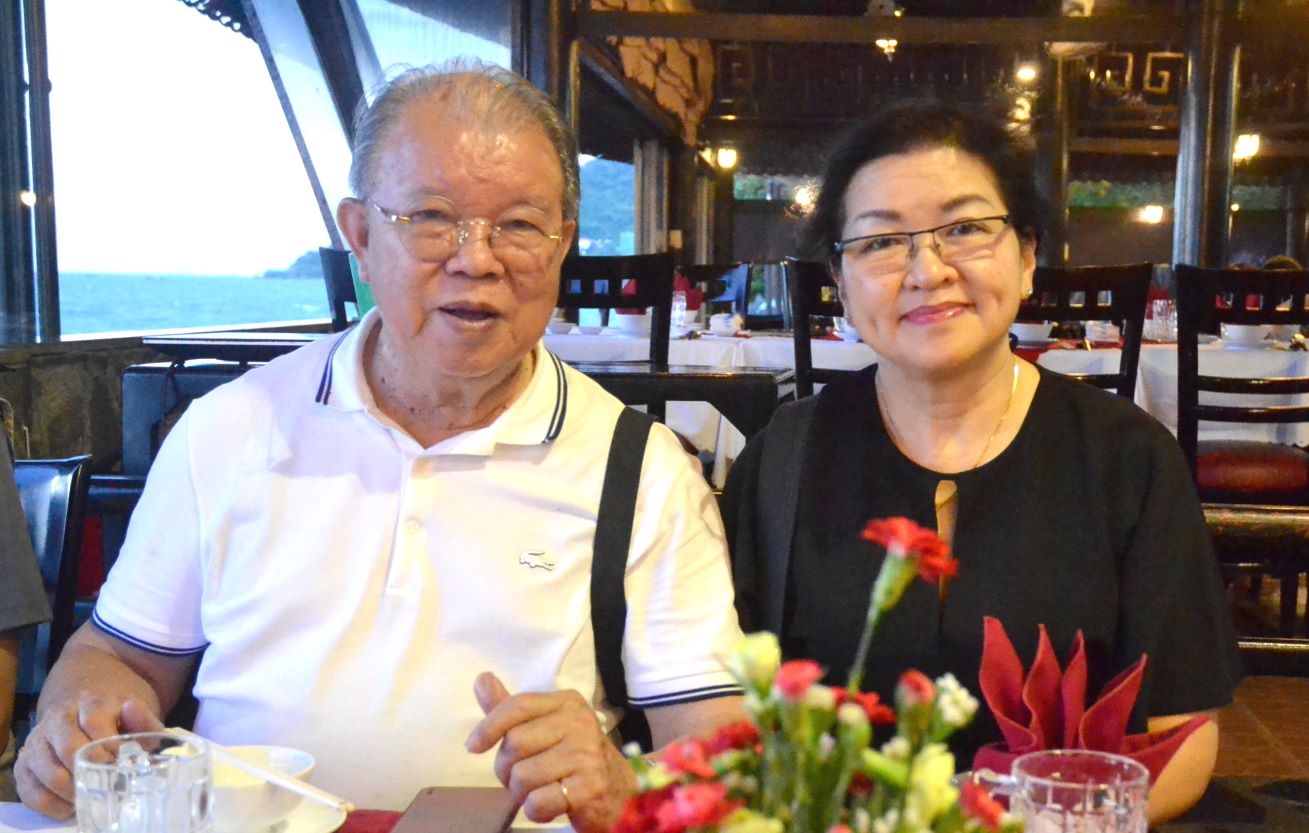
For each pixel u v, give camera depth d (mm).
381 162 1347
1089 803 749
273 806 1000
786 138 10945
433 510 1351
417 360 1369
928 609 1358
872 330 1421
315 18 6758
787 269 3705
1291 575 3719
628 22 6301
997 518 1375
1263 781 1358
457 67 1396
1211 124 6328
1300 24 6211
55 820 1097
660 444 1451
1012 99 6445
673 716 1382
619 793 1070
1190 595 1321
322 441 1384
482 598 1343
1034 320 4055
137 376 3012
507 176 1318
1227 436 4059
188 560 1425
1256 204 10914
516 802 1045
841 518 1437
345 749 1328
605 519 1388
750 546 1506
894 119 1427
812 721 536
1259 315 3465
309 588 1352
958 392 1419
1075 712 1002
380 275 1350
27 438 3602
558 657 1357
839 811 548
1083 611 1331
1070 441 1396
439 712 1324
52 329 4219
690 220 10594
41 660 1612
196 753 958
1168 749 995
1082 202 11086
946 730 558
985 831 547
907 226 1382
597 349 4254
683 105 9977
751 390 2850
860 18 6344
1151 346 4035
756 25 6359
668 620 1396
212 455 1415
